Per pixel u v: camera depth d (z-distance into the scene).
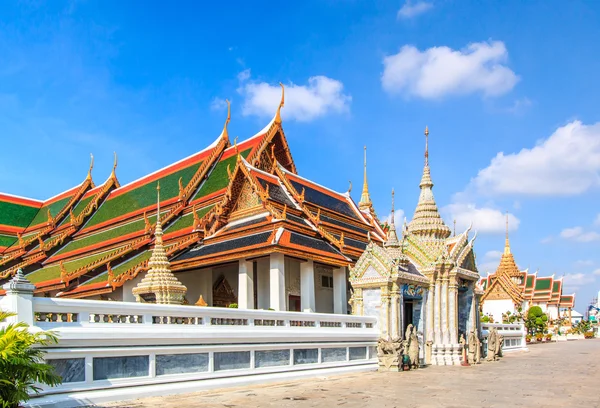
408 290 27.62
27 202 66.88
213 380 18.06
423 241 31.53
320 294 37.31
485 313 70.06
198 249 37.19
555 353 42.53
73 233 54.94
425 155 33.72
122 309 16.22
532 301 103.81
